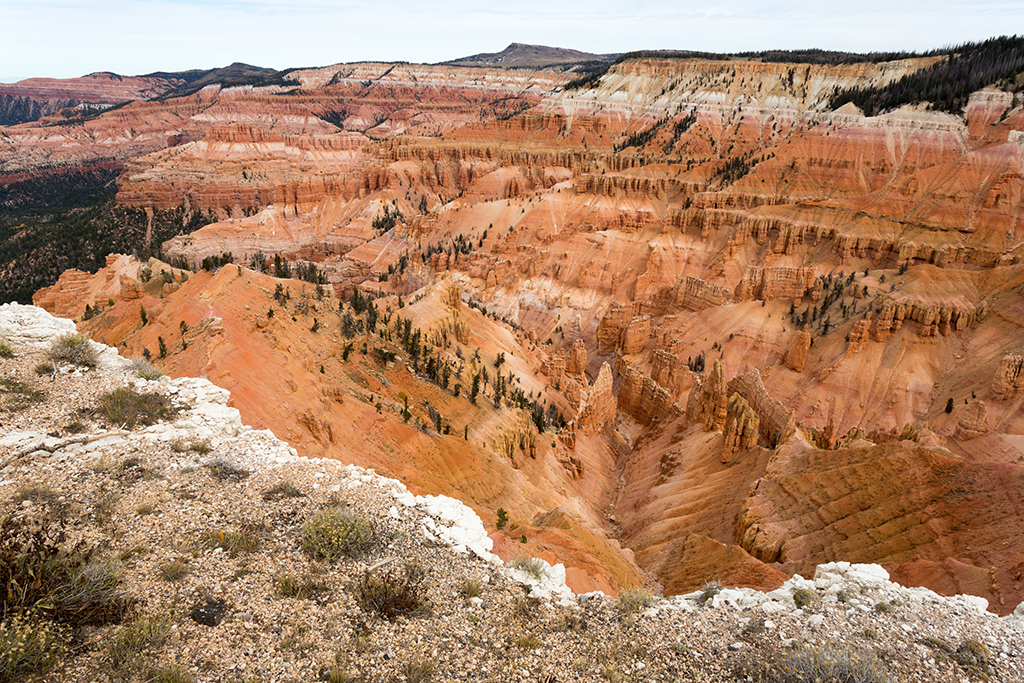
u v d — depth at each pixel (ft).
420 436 158.20
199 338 134.41
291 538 57.47
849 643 56.75
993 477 140.05
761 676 50.29
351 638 46.55
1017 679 54.65
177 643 41.88
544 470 236.22
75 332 95.20
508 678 46.47
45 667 37.42
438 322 305.94
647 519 214.28
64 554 46.16
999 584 109.91
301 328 171.63
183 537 54.44
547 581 64.64
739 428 218.18
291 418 126.00
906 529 140.77
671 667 51.11
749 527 163.43
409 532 63.52
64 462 63.31
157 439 72.23
